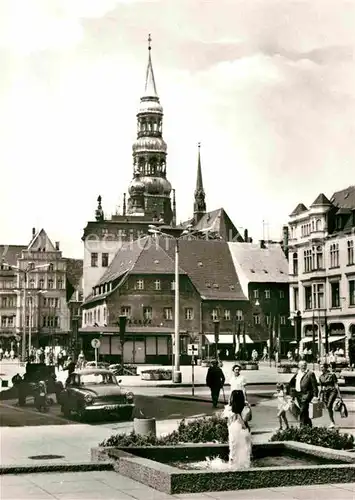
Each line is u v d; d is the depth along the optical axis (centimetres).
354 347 6197
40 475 1377
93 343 5519
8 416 2753
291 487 1246
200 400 3372
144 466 1289
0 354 9725
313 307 8038
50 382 3178
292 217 8475
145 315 9288
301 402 2000
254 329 9825
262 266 10212
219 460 1482
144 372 5128
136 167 15800
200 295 9569
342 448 1561
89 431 2245
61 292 11831
